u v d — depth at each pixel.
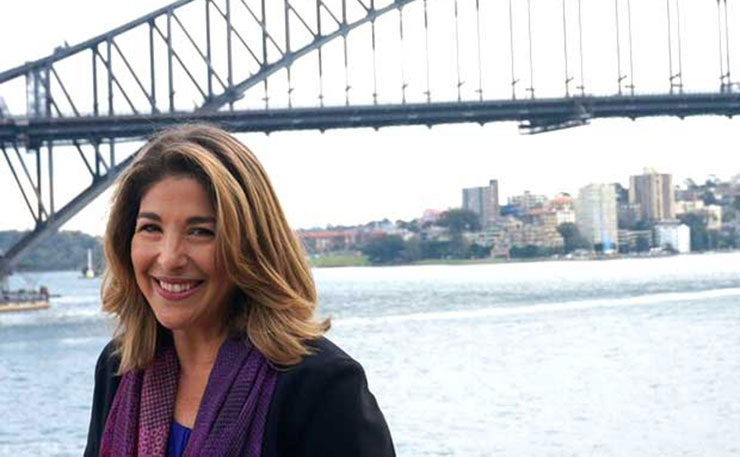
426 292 112.50
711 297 79.81
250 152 3.16
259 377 2.97
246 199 3.06
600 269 187.75
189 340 3.15
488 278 163.88
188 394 3.12
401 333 52.72
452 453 20.33
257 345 2.98
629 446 20.69
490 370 35.84
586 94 70.69
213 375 3.01
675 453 19.86
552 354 40.62
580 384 31.14
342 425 2.94
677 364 35.81
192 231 3.06
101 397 3.33
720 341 43.53
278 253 3.09
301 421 2.94
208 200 3.06
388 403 28.11
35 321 69.25
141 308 3.22
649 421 23.56
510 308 73.19
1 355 44.53
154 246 3.08
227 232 3.01
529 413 25.42
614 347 42.56
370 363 39.19
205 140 3.12
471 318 63.28
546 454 20.09
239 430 2.93
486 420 24.44
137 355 3.19
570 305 74.75
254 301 3.06
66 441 23.83
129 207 3.18
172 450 3.07
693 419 23.58
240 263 3.02
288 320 3.04
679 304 71.44
